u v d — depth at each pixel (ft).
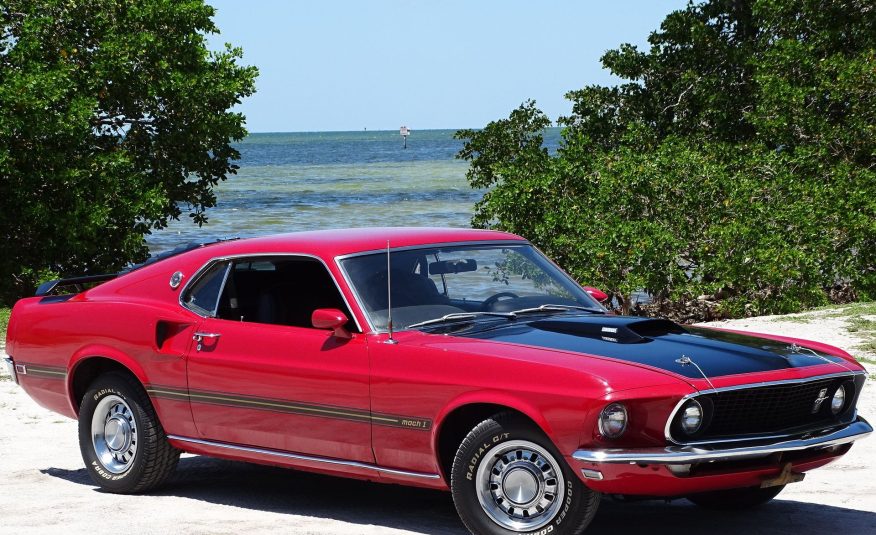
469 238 22.52
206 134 76.02
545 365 17.48
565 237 68.49
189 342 22.13
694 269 67.51
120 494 23.49
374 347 19.43
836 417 19.01
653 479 16.70
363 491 23.44
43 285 26.00
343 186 280.10
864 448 27.07
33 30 67.00
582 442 16.84
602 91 86.94
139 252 74.18
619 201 69.00
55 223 67.31
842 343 44.52
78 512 21.65
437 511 21.34
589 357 17.80
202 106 75.46
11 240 70.08
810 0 80.74
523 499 17.72
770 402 17.79
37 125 64.54
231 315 22.03
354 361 19.57
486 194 76.18
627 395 16.62
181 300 22.85
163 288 23.30
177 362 22.21
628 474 16.65
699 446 16.93
